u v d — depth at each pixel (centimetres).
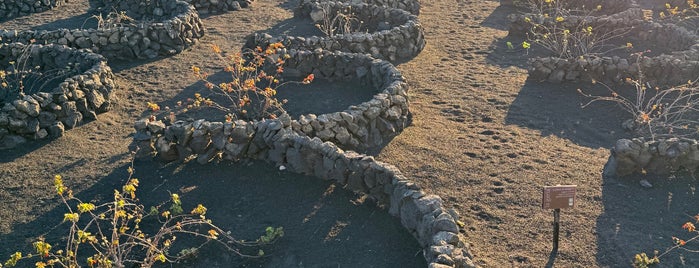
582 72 1341
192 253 808
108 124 1195
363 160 910
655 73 1329
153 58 1531
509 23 1691
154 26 1538
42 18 1975
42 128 1127
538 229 846
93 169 1016
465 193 929
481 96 1284
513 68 1449
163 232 801
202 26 1692
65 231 861
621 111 1221
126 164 1027
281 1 2061
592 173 983
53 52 1416
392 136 1107
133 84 1386
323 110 1230
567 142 1095
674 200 915
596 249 809
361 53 1398
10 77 1409
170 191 949
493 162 1015
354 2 1886
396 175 870
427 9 1958
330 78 1365
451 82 1362
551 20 1655
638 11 1708
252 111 1226
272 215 891
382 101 1098
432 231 768
